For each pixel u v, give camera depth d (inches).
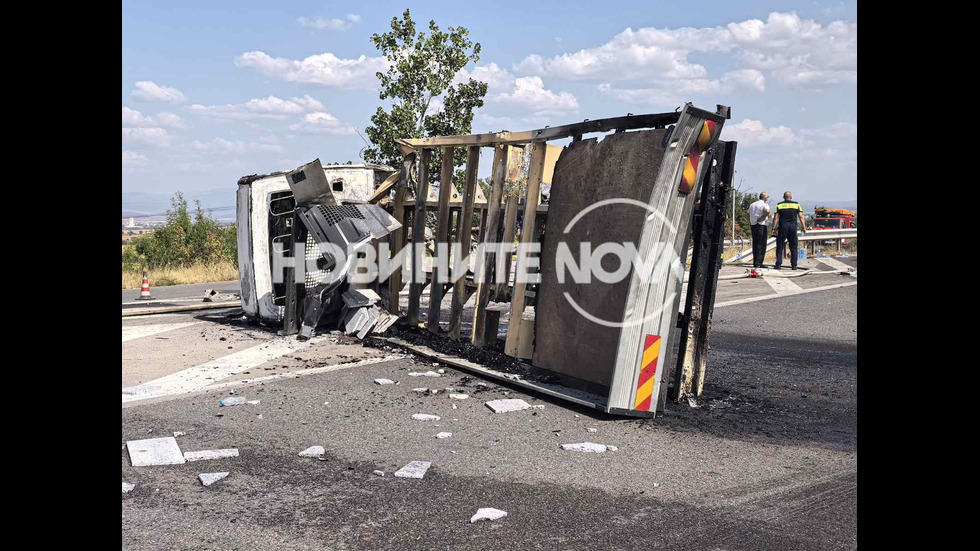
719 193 268.4
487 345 353.7
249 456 204.4
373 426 236.1
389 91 696.4
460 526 156.9
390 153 689.0
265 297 442.0
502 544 147.9
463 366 323.3
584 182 286.8
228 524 157.3
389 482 184.2
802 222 807.1
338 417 246.2
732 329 446.0
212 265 1043.9
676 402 271.0
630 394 249.0
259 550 144.8
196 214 1219.9
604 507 168.6
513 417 249.4
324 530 154.6
